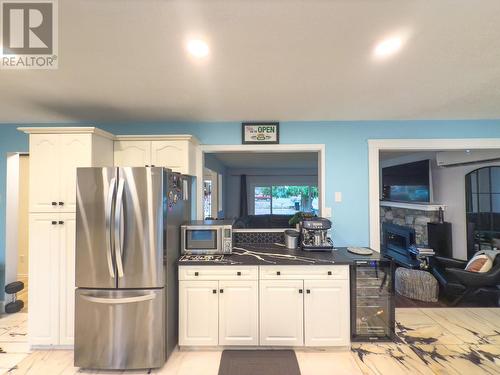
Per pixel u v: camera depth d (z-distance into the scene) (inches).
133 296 79.0
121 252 79.0
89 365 78.7
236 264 88.4
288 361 82.6
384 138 115.0
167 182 84.2
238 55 60.6
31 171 88.7
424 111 102.8
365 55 60.9
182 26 49.6
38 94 83.8
